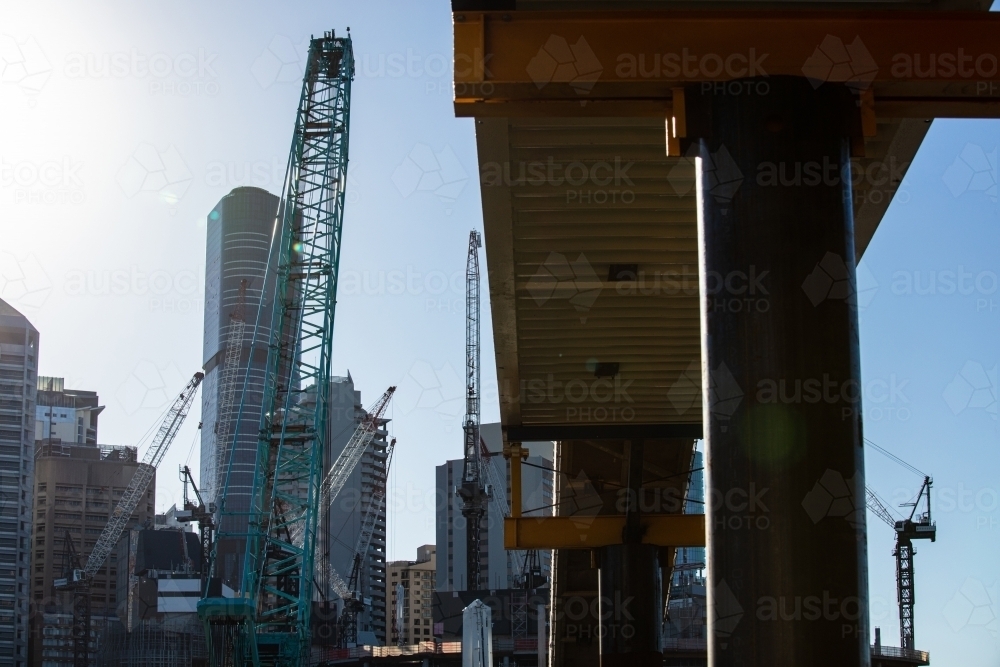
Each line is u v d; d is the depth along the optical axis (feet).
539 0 77.97
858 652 65.36
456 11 74.79
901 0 76.28
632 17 74.18
